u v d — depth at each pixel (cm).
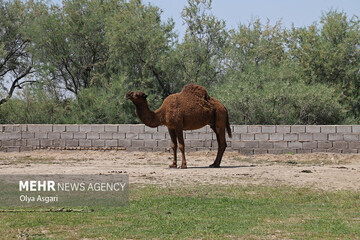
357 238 1327
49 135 3853
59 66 5934
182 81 5644
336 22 5791
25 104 5538
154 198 1872
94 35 5862
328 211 1677
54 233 1380
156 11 5806
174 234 1369
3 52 6128
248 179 2336
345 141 3631
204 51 5778
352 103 5594
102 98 5266
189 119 2725
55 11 5934
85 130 3822
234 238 1327
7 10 6769
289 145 3678
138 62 5591
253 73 5438
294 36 6066
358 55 5600
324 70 5666
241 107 5128
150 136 3769
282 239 1318
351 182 2236
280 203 1805
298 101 5109
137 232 1391
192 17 5962
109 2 6191
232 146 3719
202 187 2117
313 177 2370
